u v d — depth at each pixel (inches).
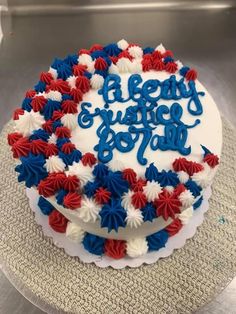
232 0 18.1
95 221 10.4
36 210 12.4
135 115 11.6
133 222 10.2
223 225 12.1
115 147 11.0
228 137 13.8
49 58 16.9
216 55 17.0
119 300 11.0
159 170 10.7
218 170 13.1
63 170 10.6
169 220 11.0
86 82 12.1
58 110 11.6
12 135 11.3
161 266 11.5
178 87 12.4
